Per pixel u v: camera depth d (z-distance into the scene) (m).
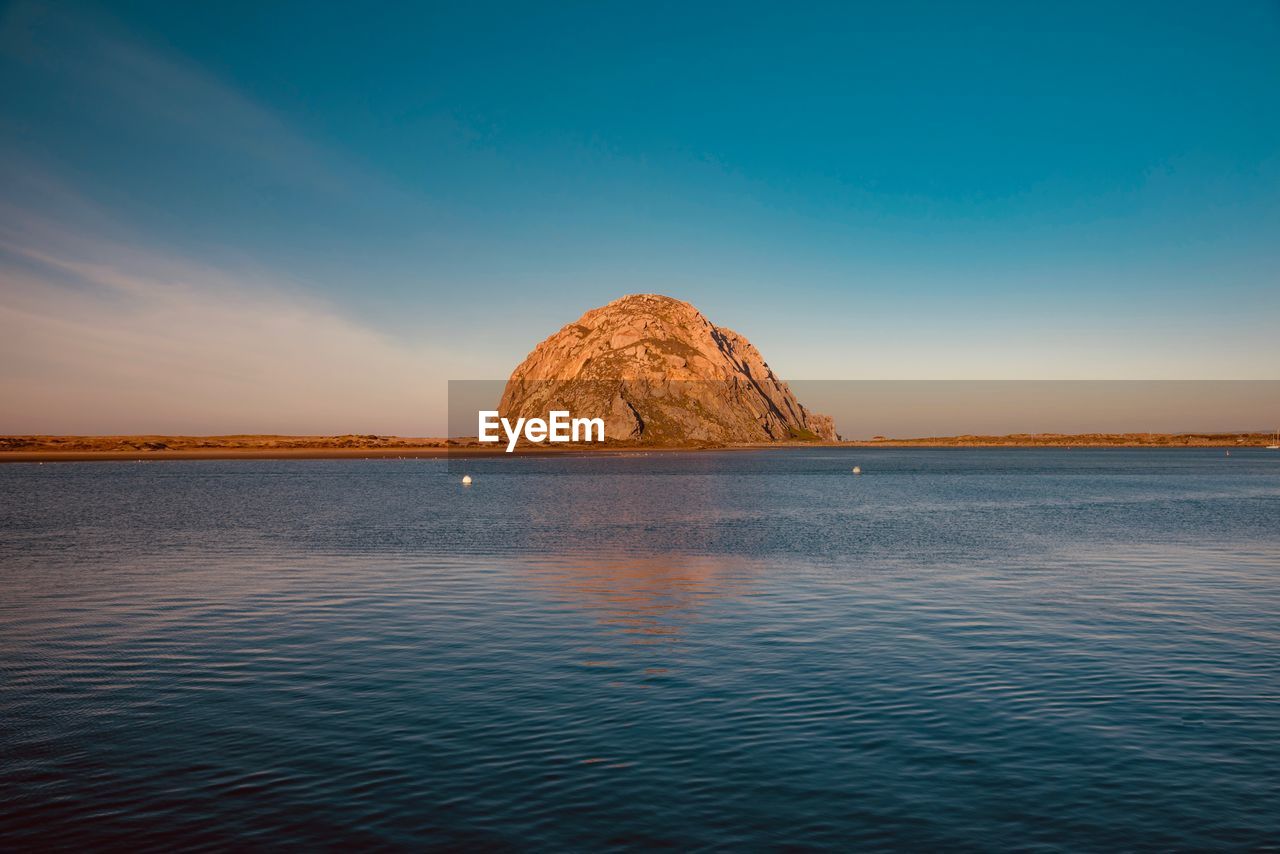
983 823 10.12
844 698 15.02
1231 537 42.88
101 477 114.31
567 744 12.73
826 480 119.88
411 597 25.34
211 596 25.50
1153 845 9.60
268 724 13.73
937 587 27.20
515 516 55.84
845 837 9.77
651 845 9.57
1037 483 109.12
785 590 26.58
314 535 42.91
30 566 31.69
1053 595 25.73
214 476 119.25
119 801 10.76
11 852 9.41
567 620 21.97
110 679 16.47
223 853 9.41
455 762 12.02
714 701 14.85
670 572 30.44
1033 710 14.35
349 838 9.74
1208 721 13.79
